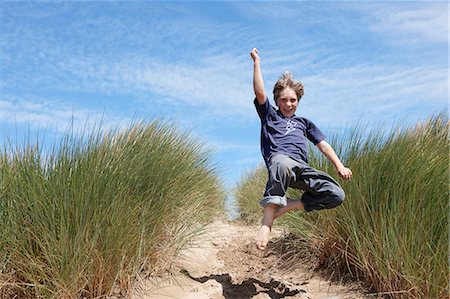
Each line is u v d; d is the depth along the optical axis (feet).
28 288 11.60
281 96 14.51
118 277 12.54
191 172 17.34
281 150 13.70
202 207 18.22
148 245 13.64
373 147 15.46
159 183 14.46
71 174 12.68
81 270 11.66
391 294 12.79
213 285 14.17
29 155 13.03
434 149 14.96
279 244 18.31
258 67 14.40
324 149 14.29
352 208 14.43
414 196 13.20
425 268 12.30
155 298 12.75
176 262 15.47
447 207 12.84
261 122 14.53
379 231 13.50
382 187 14.14
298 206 13.30
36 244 11.84
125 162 13.98
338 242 14.96
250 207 28.58
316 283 14.57
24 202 12.00
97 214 12.25
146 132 16.19
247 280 14.98
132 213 13.00
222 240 20.70
